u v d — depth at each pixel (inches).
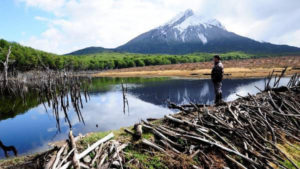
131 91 1332.4
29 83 1373.0
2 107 912.3
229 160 251.1
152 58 5708.7
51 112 805.9
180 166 235.9
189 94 1099.3
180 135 284.8
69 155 235.0
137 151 262.7
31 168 252.1
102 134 307.7
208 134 303.4
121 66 5280.5
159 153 255.9
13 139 498.9
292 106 422.3
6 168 261.6
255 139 293.1
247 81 1454.2
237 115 359.3
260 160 249.0
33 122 658.2
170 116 352.5
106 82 2106.3
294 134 350.9
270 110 402.0
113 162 230.4
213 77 456.8
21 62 2240.4
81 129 568.1
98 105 920.9
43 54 2960.1
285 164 260.2
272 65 2370.8
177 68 3189.0
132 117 669.3
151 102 933.2
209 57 7637.8
